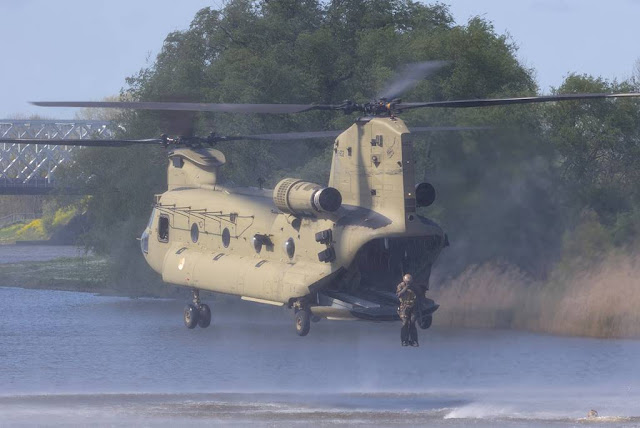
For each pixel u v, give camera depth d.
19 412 68.44
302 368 90.06
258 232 101.44
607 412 67.25
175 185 119.00
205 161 115.12
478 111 141.50
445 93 158.12
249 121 155.75
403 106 89.56
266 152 156.50
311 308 94.62
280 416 66.25
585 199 134.00
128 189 162.75
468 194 129.88
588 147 150.88
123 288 169.75
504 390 77.38
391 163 88.44
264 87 160.12
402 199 87.50
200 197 112.06
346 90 173.50
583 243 122.06
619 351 97.88
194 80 163.50
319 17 186.88
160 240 118.12
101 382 83.12
